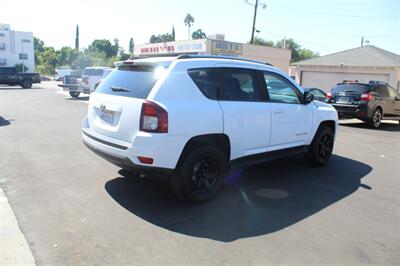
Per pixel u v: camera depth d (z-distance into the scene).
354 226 4.07
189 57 4.55
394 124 14.78
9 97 20.81
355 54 27.81
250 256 3.35
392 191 5.37
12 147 7.41
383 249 3.56
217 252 3.40
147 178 5.47
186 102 4.29
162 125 4.02
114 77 4.86
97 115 4.80
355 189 5.42
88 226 3.84
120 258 3.23
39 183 5.16
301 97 6.11
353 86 12.87
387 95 13.55
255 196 4.97
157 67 4.36
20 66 68.88
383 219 4.30
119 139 4.31
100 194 4.79
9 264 3.08
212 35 33.34
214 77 4.68
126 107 4.24
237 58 5.23
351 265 3.25
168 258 3.26
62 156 6.73
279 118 5.53
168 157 4.12
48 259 3.18
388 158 7.68
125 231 3.76
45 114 13.02
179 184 4.36
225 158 4.78
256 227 3.97
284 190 5.27
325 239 3.73
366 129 12.59
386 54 27.20
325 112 6.63
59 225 3.84
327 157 6.86
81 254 3.28
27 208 4.26
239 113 4.84
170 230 3.82
